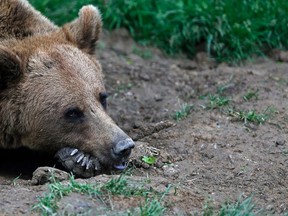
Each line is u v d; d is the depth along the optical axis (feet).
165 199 31.22
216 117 42.47
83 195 30.40
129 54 55.72
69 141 37.04
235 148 38.50
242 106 44.14
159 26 56.85
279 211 32.01
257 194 33.81
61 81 37.11
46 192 30.81
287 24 54.65
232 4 55.36
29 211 29.19
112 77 52.34
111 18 57.52
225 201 32.27
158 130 42.01
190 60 55.77
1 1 40.24
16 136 38.42
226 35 54.65
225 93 47.44
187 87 50.14
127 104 48.49
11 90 37.70
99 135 36.09
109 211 29.48
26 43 39.09
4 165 39.68
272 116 42.39
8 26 40.04
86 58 38.73
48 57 37.83
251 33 54.24
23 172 38.63
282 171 36.35
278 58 53.88
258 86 47.34
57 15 55.77
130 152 35.45
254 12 54.85
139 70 53.31
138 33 57.72
